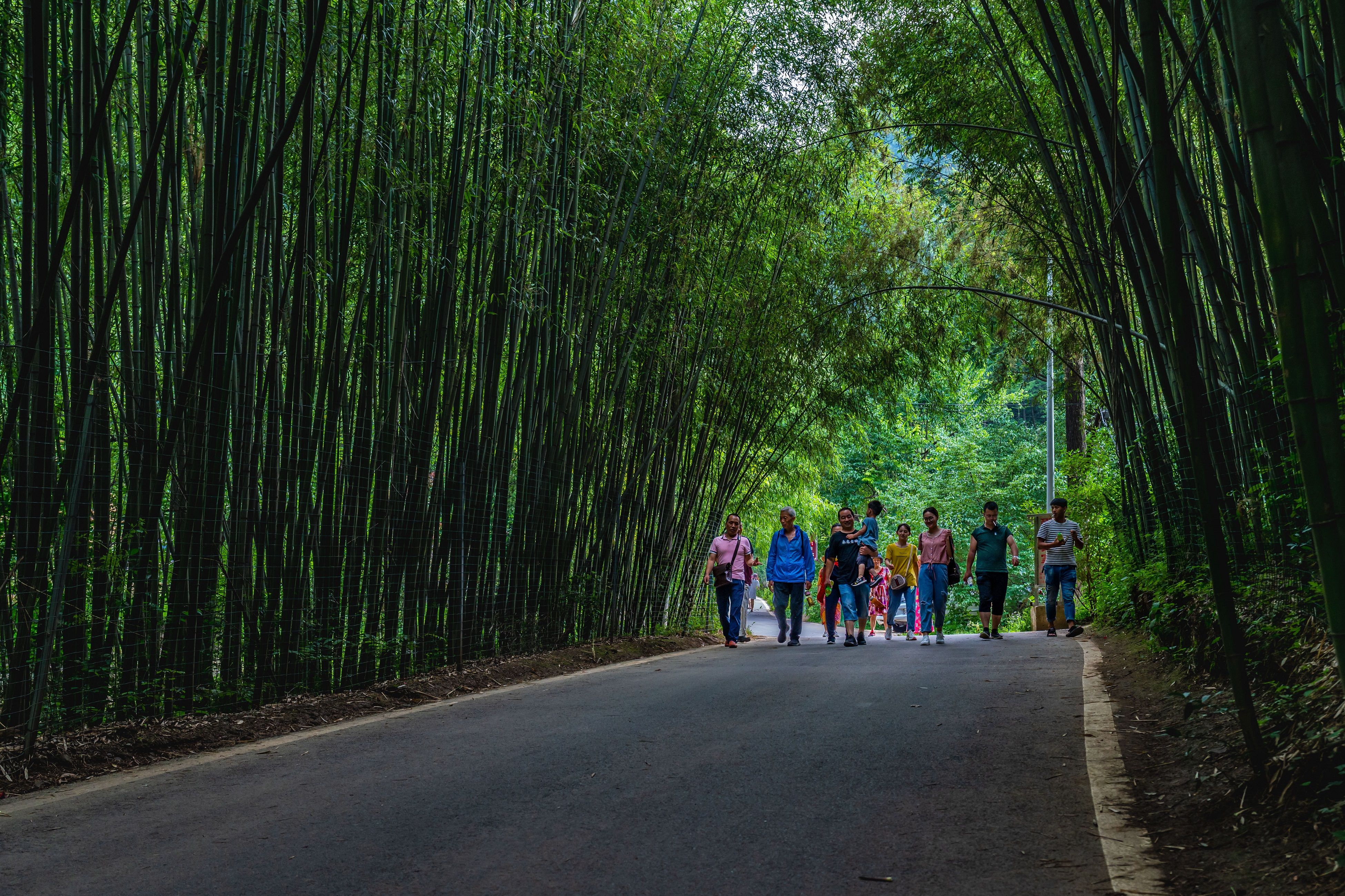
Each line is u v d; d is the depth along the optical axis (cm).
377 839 306
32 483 427
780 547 1045
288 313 585
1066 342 1289
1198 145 572
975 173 993
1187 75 343
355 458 605
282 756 439
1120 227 431
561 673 771
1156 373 634
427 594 686
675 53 876
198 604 496
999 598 1006
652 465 1052
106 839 314
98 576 453
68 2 457
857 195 1326
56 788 386
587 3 772
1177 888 245
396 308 638
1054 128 855
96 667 456
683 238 945
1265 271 449
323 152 539
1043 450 2670
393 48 588
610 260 893
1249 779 297
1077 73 628
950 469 2714
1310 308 230
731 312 1080
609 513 962
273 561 541
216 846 304
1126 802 320
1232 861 255
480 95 661
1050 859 269
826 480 2088
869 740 430
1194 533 577
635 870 273
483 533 747
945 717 479
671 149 906
